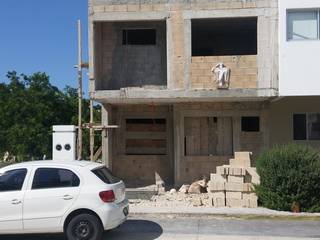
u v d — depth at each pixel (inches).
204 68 749.3
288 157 615.2
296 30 741.9
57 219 434.0
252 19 770.8
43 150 1850.4
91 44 755.4
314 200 609.9
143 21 792.9
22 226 434.6
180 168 817.5
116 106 866.8
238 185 644.1
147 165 860.0
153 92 748.6
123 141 869.2
